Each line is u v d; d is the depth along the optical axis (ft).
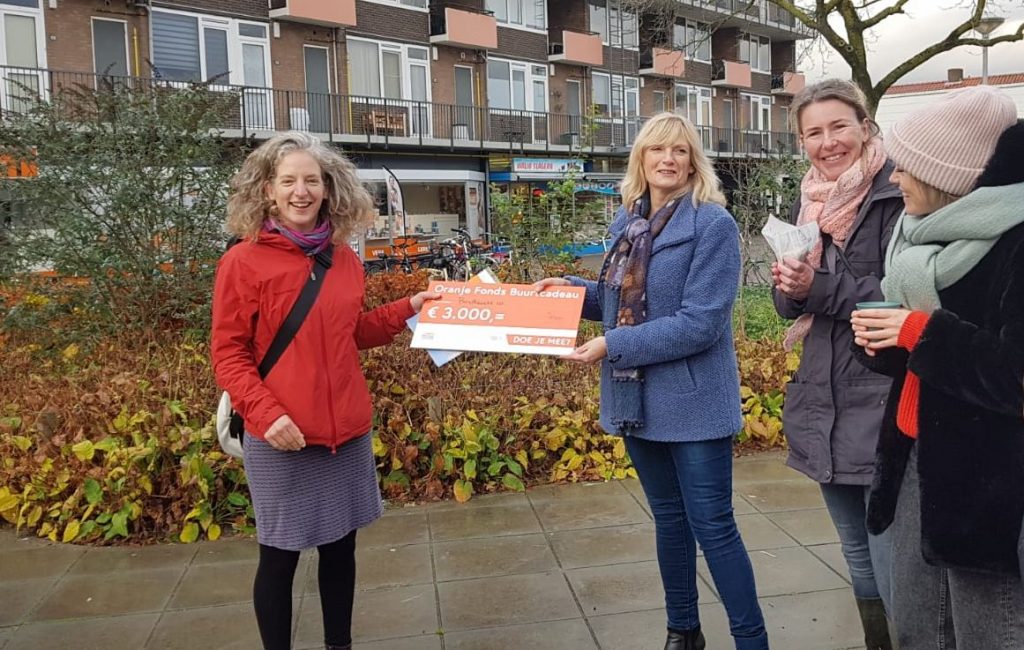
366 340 9.50
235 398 7.97
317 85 78.84
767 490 14.85
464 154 90.79
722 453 8.35
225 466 13.56
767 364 18.47
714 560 8.34
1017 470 5.73
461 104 92.68
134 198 20.31
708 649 9.57
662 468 8.91
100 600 11.25
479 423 15.51
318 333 8.18
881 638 8.80
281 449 8.02
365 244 77.36
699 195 8.30
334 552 8.86
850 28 39.50
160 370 16.65
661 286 8.21
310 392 8.12
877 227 8.10
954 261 5.90
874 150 8.21
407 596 11.16
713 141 125.90
